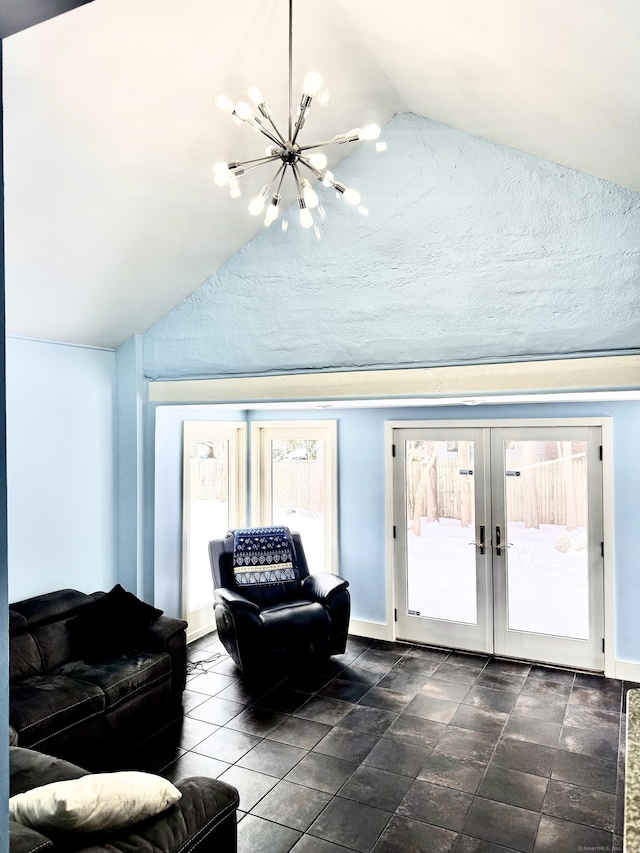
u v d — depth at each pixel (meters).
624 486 4.35
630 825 1.09
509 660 4.78
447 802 2.96
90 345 4.55
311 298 4.00
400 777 3.18
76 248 3.46
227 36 2.63
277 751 3.44
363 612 5.32
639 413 4.29
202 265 4.22
